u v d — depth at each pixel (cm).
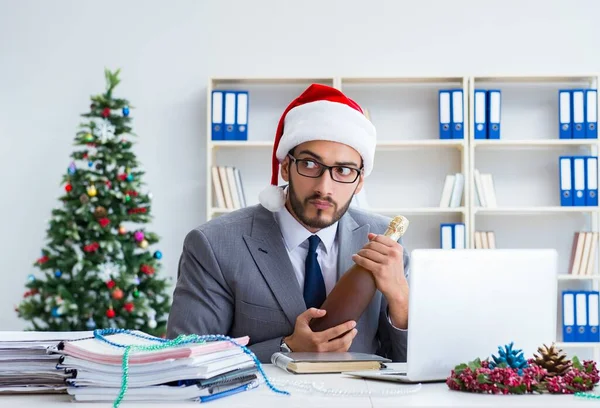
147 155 493
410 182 491
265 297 194
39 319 475
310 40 493
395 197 491
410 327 135
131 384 118
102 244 430
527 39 489
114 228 450
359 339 197
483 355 141
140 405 116
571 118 472
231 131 471
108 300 434
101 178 439
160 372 118
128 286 432
